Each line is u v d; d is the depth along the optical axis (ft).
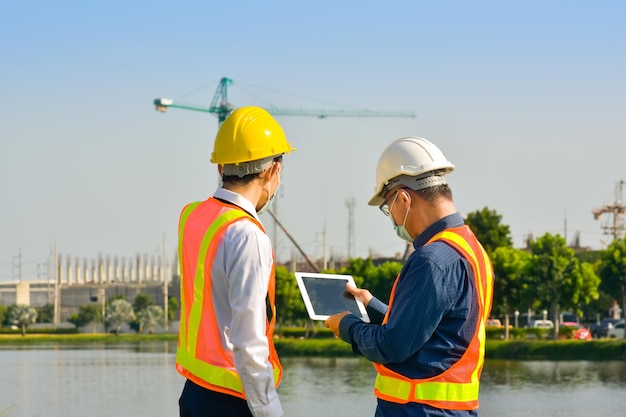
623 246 187.52
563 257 186.80
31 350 277.64
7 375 156.76
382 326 15.79
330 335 264.72
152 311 440.86
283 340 223.51
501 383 118.32
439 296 15.34
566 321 322.14
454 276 15.51
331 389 116.98
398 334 15.40
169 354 236.43
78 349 283.38
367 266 242.58
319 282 17.51
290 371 150.61
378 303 17.58
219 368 16.53
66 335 425.28
